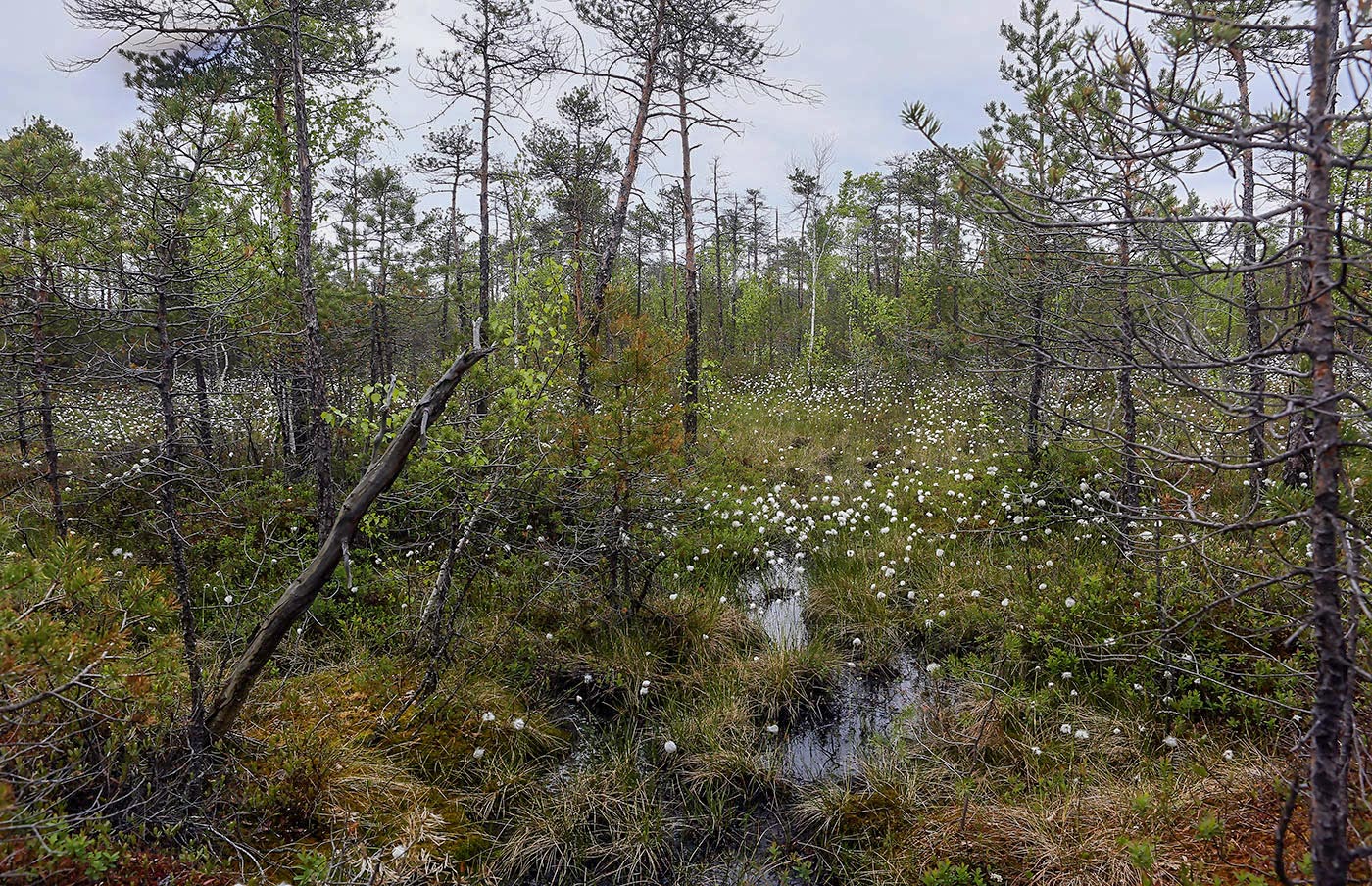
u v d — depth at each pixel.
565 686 6.21
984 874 3.87
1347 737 2.84
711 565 8.75
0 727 3.01
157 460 4.28
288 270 9.31
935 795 4.59
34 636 2.46
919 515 9.91
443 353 11.61
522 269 10.72
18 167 5.71
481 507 6.03
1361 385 4.39
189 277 4.46
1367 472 4.57
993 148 2.98
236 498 8.77
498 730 5.30
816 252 26.55
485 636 6.53
